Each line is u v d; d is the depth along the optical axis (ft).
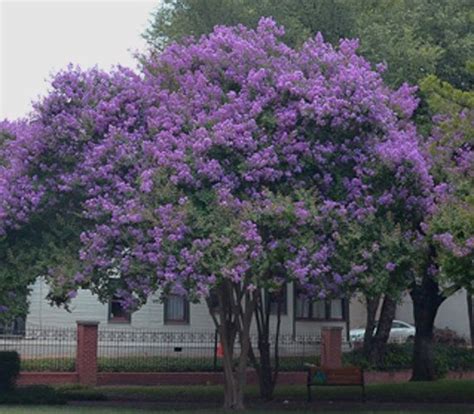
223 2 72.64
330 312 100.22
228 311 60.29
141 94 55.77
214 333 90.53
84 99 55.83
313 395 69.97
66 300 54.75
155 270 49.65
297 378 84.74
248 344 60.39
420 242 51.47
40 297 88.84
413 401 67.72
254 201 50.60
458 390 71.87
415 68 68.80
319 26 73.00
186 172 50.52
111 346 88.02
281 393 71.15
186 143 51.85
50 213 56.49
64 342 84.79
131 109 55.26
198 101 54.60
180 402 65.41
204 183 51.39
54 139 55.16
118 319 92.73
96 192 53.01
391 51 68.54
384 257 51.13
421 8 74.64
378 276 50.65
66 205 56.18
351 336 112.57
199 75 55.52
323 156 52.65
